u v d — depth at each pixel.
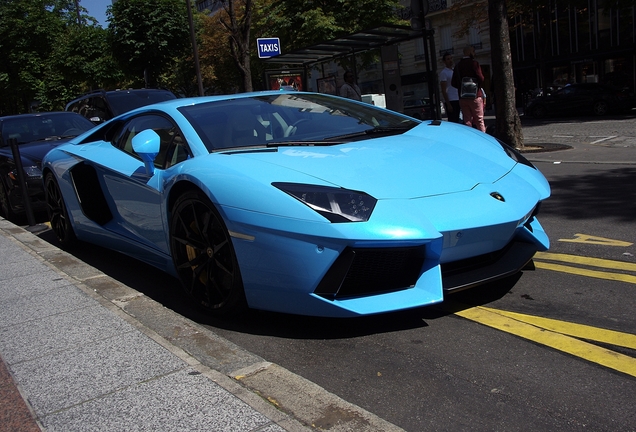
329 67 33.41
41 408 2.04
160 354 2.41
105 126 4.45
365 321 2.79
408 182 2.72
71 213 4.60
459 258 2.66
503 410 1.94
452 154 3.13
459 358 2.34
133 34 22.19
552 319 2.67
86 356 2.46
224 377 2.15
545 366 2.23
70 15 30.81
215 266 2.93
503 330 2.58
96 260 4.66
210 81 39.91
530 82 32.22
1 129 7.74
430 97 10.32
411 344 2.51
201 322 3.00
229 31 13.59
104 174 4.00
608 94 19.64
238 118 3.47
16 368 2.41
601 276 3.21
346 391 2.16
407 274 2.58
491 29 9.54
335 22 22.77
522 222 2.81
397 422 1.92
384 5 23.33
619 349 2.33
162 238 3.41
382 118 3.88
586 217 4.67
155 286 3.81
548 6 24.55
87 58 24.56
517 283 3.19
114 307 3.09
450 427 1.87
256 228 2.57
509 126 9.65
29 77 27.42
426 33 10.02
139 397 2.05
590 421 1.84
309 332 2.73
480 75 9.05
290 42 24.20
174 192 3.17
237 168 2.80
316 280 2.46
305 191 2.54
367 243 2.40
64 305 3.20
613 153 8.20
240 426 1.80
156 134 3.38
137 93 11.48
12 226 6.11
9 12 27.92
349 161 2.85
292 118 3.61
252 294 2.70
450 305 2.93
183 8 22.84
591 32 28.92
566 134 12.87
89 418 1.94
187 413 1.91
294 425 1.79
